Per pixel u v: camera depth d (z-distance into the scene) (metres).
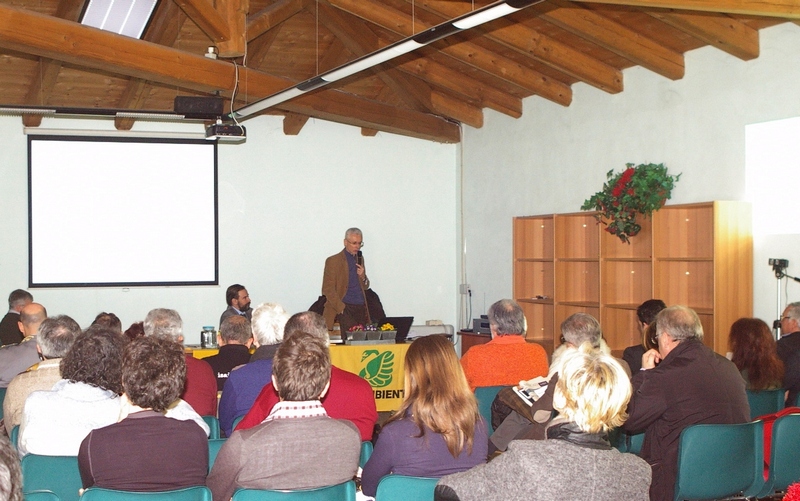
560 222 7.64
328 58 8.20
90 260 8.42
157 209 8.65
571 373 1.99
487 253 9.23
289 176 9.16
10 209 8.15
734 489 3.14
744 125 5.96
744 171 5.96
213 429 3.26
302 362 2.34
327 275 7.81
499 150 8.98
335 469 2.31
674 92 6.61
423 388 2.45
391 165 9.62
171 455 2.29
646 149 6.91
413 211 9.72
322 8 7.27
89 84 7.89
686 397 3.20
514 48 6.56
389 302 9.59
